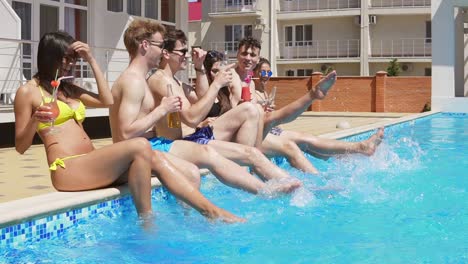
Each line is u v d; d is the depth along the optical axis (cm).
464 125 1459
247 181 465
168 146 471
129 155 393
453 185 562
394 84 2281
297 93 2373
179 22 1719
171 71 495
